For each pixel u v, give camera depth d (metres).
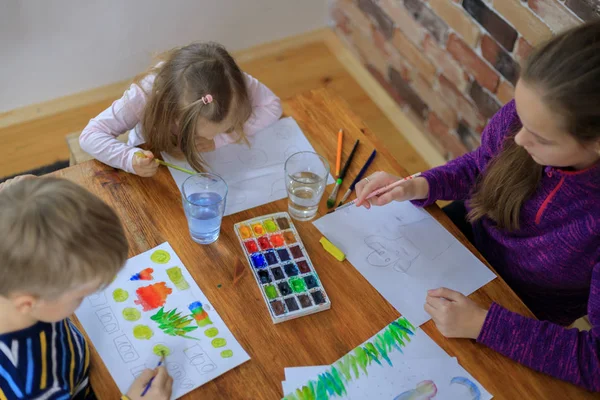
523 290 1.22
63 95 2.17
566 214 1.05
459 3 1.75
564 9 1.42
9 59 1.96
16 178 0.99
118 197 1.08
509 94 1.72
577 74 0.82
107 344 0.90
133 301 0.95
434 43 1.96
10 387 0.76
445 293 1.00
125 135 1.59
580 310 1.23
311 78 2.45
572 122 0.84
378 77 2.40
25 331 0.79
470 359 0.96
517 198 1.09
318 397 0.88
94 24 2.01
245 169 1.17
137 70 2.23
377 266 1.06
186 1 2.12
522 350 0.95
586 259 1.07
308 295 0.99
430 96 2.11
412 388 0.91
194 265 1.01
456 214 1.44
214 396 0.87
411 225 1.13
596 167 0.95
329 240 1.08
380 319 0.99
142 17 2.08
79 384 0.88
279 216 1.10
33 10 1.87
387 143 2.28
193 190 1.07
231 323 0.95
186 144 1.15
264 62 2.47
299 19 2.48
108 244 0.74
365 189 1.13
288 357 0.92
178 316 0.94
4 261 0.69
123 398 0.83
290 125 1.27
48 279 0.70
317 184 1.07
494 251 1.24
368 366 0.93
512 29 1.60
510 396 0.92
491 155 1.18
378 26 2.24
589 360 0.94
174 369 0.89
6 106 2.10
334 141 1.25
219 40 2.35
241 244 1.05
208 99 1.13
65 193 0.72
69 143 1.67
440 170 1.21
